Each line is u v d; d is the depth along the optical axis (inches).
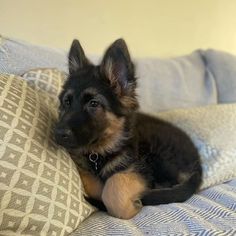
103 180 28.4
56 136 24.8
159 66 46.8
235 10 60.9
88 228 23.0
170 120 39.2
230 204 26.4
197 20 57.3
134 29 51.9
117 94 29.1
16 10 42.4
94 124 27.4
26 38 43.9
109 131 28.7
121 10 50.1
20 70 34.8
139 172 29.2
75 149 27.0
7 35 42.6
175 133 34.7
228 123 38.4
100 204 27.2
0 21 41.9
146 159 31.3
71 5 45.9
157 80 45.5
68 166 24.9
